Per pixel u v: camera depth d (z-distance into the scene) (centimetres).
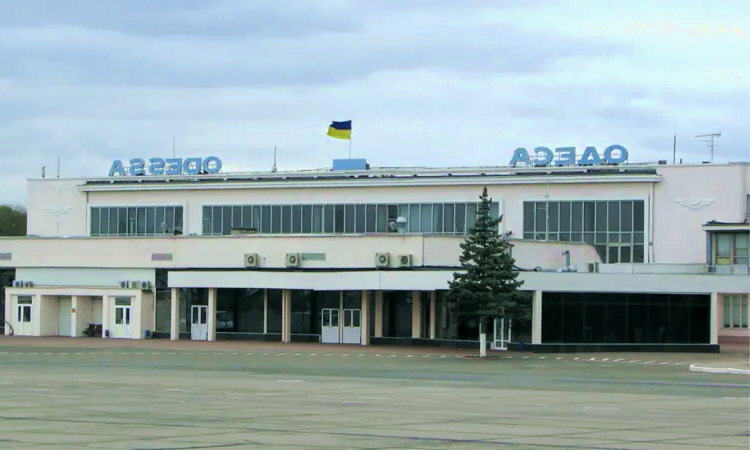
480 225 7306
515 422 2944
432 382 4697
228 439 2508
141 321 9231
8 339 9006
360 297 8725
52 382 4497
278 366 5919
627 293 7956
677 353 7875
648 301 8000
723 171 9575
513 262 7244
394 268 8450
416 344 8400
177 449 2320
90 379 4700
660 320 8012
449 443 2464
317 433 2647
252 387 4278
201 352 7469
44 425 2797
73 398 3675
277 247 8975
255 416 3064
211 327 9050
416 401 3647
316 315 8931
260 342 8869
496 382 4741
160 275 9388
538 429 2766
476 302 7088
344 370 5597
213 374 5141
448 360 6788
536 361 6756
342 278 8362
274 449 2333
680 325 8031
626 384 4681
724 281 8025
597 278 7894
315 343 8800
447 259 8531
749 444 2481
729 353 7962
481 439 2545
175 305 9094
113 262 9519
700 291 8044
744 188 9556
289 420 2956
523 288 7712
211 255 9206
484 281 7100
